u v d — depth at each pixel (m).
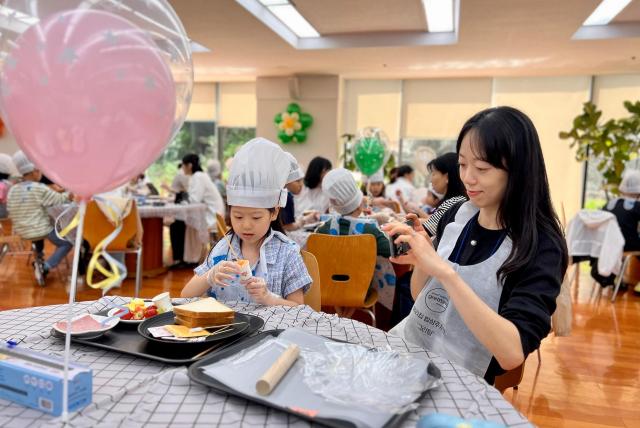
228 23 4.76
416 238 0.92
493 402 0.73
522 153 0.98
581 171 7.19
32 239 3.74
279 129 7.53
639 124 5.20
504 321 0.88
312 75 7.41
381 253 2.30
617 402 2.24
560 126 7.21
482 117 1.00
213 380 0.74
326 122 7.49
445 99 7.59
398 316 2.36
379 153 4.02
